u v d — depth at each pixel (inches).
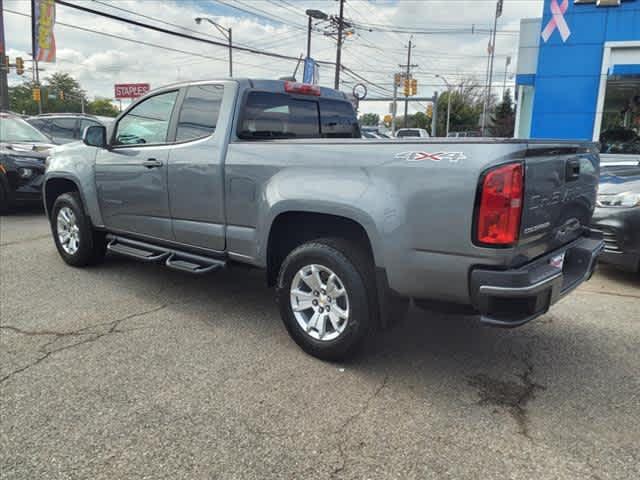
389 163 116.9
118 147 191.9
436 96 1450.5
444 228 109.3
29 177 347.9
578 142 129.9
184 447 99.3
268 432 104.5
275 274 151.0
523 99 642.2
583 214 141.9
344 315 130.7
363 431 105.4
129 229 193.2
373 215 117.4
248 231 149.2
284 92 169.2
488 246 104.4
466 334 157.5
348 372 131.1
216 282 208.1
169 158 168.6
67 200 217.3
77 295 188.1
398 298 126.6
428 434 104.7
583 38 549.6
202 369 131.4
